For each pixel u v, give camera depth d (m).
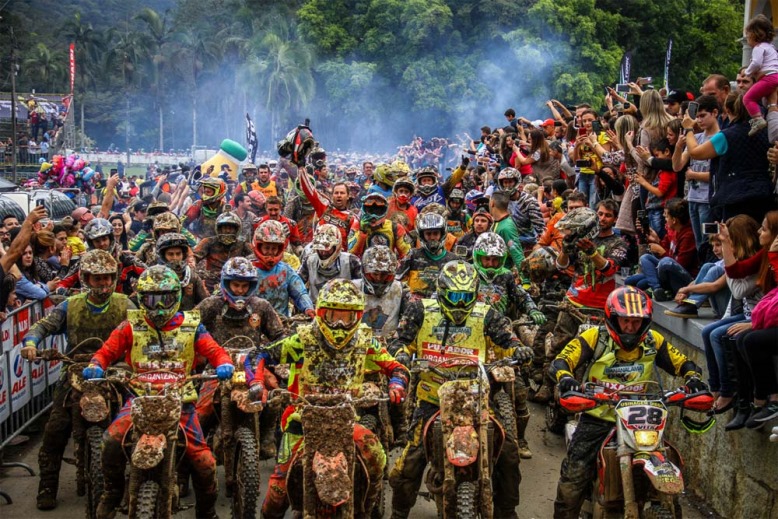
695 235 10.85
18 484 9.25
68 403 8.19
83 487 8.79
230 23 85.31
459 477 6.52
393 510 7.45
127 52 82.88
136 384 6.96
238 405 7.53
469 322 7.23
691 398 6.57
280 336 8.30
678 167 10.63
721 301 9.40
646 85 15.74
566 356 6.88
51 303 11.38
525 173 16.84
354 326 6.47
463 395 6.48
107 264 8.19
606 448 6.59
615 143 13.14
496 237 9.40
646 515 6.38
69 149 53.62
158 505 6.34
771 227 7.80
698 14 59.91
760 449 7.69
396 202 12.90
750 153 9.12
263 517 6.85
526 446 9.91
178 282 7.04
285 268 9.67
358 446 6.40
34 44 94.94
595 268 10.08
